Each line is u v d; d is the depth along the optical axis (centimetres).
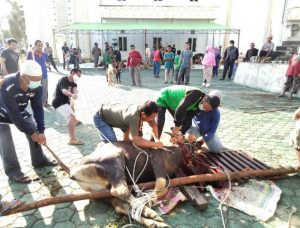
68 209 307
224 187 343
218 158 405
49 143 499
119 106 341
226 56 1412
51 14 2491
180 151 356
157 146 324
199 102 355
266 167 386
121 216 293
